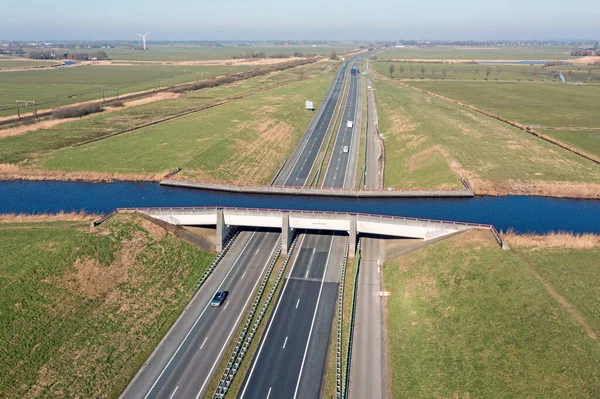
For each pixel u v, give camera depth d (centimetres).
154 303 6331
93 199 10394
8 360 4897
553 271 6669
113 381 5072
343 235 8512
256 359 5441
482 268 6494
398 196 10519
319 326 6028
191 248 7738
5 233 7406
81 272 6400
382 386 5103
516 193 10556
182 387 5038
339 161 13125
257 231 8581
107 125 16350
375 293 6819
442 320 5841
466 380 4881
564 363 4725
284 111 18800
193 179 11400
